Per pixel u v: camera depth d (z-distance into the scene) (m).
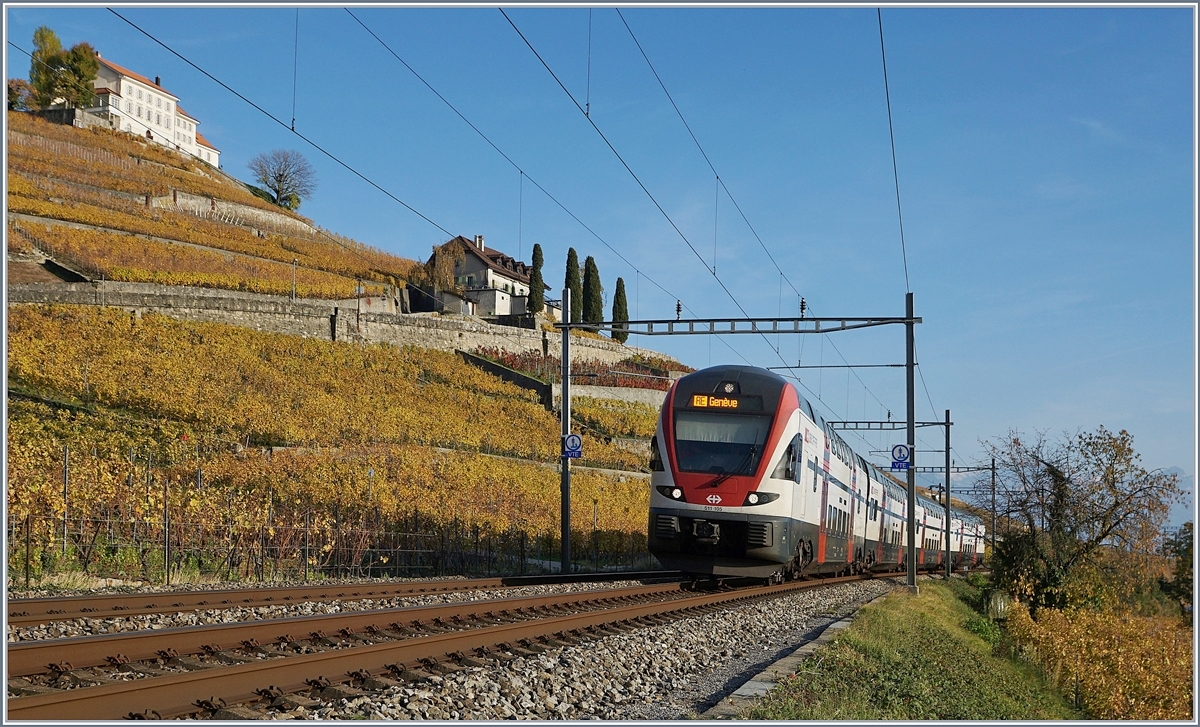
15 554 16.98
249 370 46.47
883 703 10.79
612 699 9.57
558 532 37.69
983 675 17.30
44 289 45.62
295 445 39.09
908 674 13.29
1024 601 35.16
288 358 50.75
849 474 31.00
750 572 22.06
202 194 86.62
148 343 45.00
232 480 30.84
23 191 68.06
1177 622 36.03
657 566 38.81
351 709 7.79
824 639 14.59
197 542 20.80
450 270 85.75
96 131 94.69
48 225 62.62
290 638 10.46
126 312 47.38
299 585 19.16
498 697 8.76
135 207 76.19
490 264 94.44
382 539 26.34
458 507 34.72
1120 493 34.47
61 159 81.00
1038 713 14.91
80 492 19.91
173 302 49.72
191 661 9.02
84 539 18.69
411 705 8.02
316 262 78.69
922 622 21.42
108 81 129.62
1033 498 35.62
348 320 57.50
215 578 19.62
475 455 46.00
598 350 73.19
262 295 61.88
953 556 60.62
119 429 34.41
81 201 72.19
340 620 11.52
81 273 54.78
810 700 9.84
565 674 10.03
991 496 36.59
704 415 22.56
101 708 6.81
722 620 16.47
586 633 13.17
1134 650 24.62
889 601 22.84
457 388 56.66
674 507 21.86
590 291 89.44
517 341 67.19
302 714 7.46
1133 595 38.56
